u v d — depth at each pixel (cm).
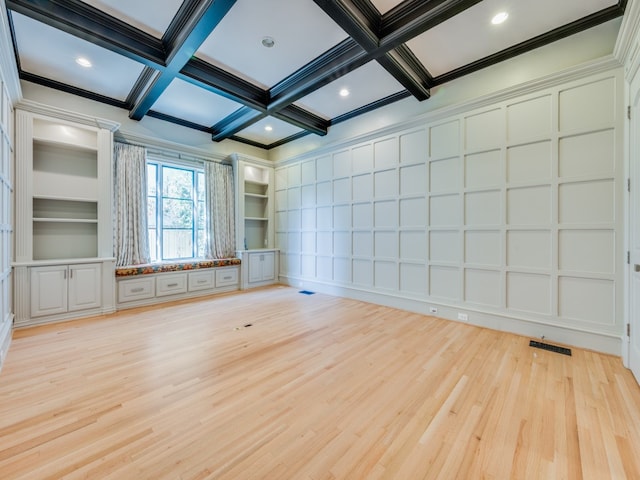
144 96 357
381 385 196
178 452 136
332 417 163
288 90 359
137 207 421
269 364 228
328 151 481
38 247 342
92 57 303
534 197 282
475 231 320
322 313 371
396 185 391
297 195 542
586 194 255
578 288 260
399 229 389
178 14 248
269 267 570
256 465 129
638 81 197
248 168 561
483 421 159
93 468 127
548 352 248
